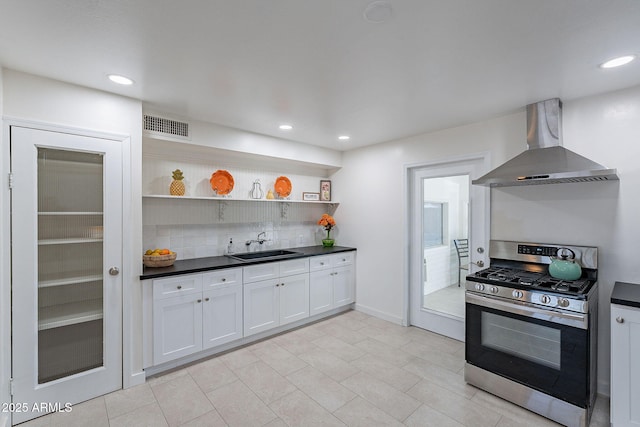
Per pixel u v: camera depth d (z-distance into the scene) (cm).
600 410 209
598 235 229
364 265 407
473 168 305
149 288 244
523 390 212
